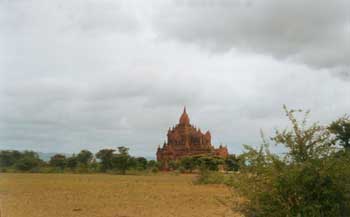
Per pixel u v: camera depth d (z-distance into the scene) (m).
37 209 29.70
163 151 183.88
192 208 31.52
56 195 42.56
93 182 72.31
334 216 12.14
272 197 12.53
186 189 54.38
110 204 34.25
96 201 36.75
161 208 31.45
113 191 49.91
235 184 13.23
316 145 12.86
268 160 12.95
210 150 180.00
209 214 27.55
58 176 102.94
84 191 49.28
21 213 27.33
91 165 144.12
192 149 180.62
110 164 140.50
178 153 179.62
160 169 160.88
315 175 12.29
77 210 29.78
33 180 77.19
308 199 12.32
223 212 27.64
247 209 13.14
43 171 138.75
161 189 54.62
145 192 48.59
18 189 51.12
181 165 132.88
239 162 13.40
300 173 12.27
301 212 12.17
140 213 28.41
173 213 28.39
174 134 187.75
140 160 155.50
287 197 12.45
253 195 12.79
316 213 12.03
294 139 12.97
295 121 13.09
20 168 139.38
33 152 150.50
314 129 12.97
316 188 12.30
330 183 12.28
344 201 12.32
